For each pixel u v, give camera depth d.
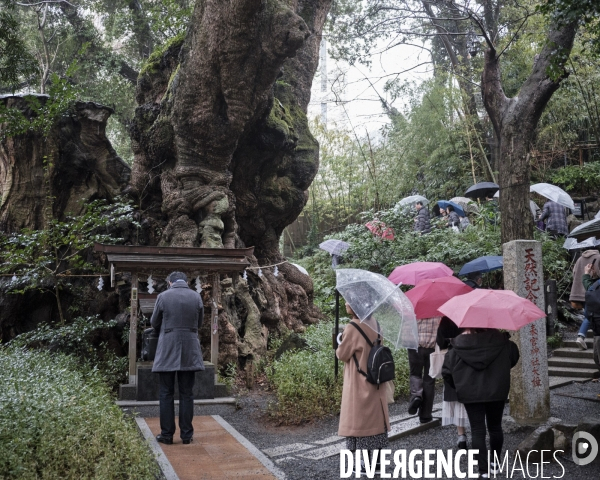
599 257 8.87
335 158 20.19
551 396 7.82
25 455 4.35
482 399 4.82
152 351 8.24
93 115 11.05
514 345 5.07
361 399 5.09
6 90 17.41
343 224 20.70
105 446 4.88
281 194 12.35
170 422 6.15
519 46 17.12
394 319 5.16
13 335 10.09
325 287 15.67
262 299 11.14
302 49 13.40
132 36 19.52
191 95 9.99
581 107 16.53
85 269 10.30
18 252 9.31
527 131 10.70
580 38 14.71
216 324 8.83
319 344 9.80
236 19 9.12
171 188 10.69
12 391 5.21
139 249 8.40
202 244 10.30
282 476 5.18
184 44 10.22
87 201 11.01
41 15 19.56
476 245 12.34
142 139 11.09
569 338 10.33
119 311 10.27
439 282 6.61
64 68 19.31
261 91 10.09
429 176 19.36
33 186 10.56
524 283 6.49
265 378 9.57
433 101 18.78
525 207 10.67
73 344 9.51
